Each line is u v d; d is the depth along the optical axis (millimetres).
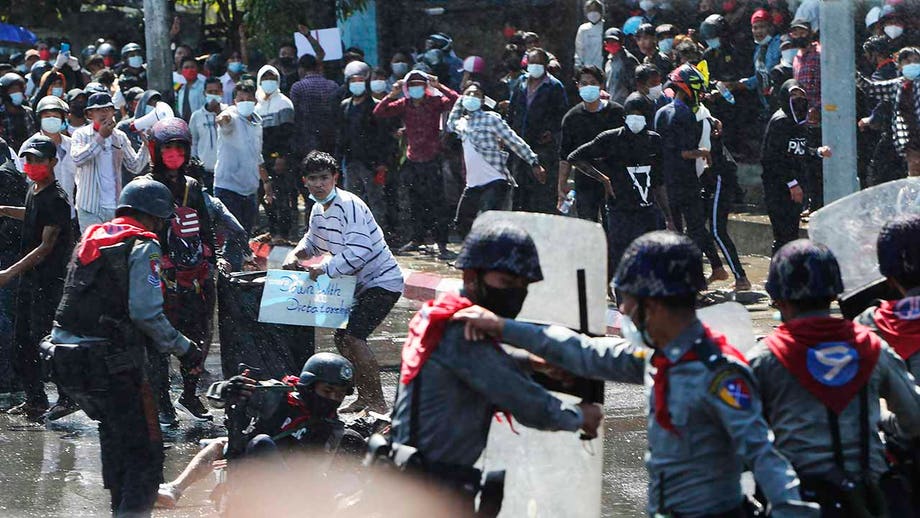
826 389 7941
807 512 7105
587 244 8578
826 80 21047
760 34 29094
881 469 8156
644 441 16094
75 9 49250
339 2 39469
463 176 31078
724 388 7289
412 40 42062
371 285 16391
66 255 17703
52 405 18438
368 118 30609
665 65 29250
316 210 16375
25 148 17375
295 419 11734
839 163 21234
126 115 31484
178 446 16266
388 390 18844
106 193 21047
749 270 26625
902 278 9102
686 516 7500
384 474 7996
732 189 24188
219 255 17047
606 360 7898
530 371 8477
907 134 24594
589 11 32156
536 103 27656
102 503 13992
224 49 44938
